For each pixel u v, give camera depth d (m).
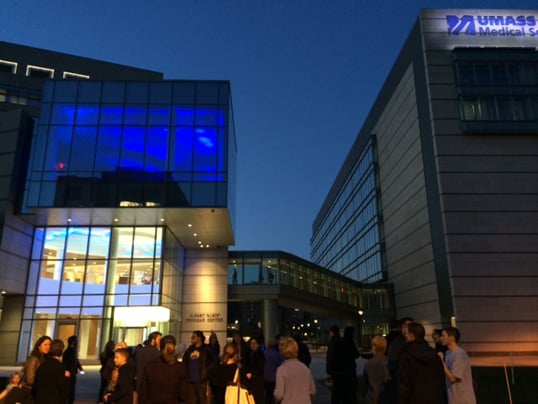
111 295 30.88
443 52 41.59
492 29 41.97
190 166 29.44
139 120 30.17
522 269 35.78
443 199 37.75
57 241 31.77
